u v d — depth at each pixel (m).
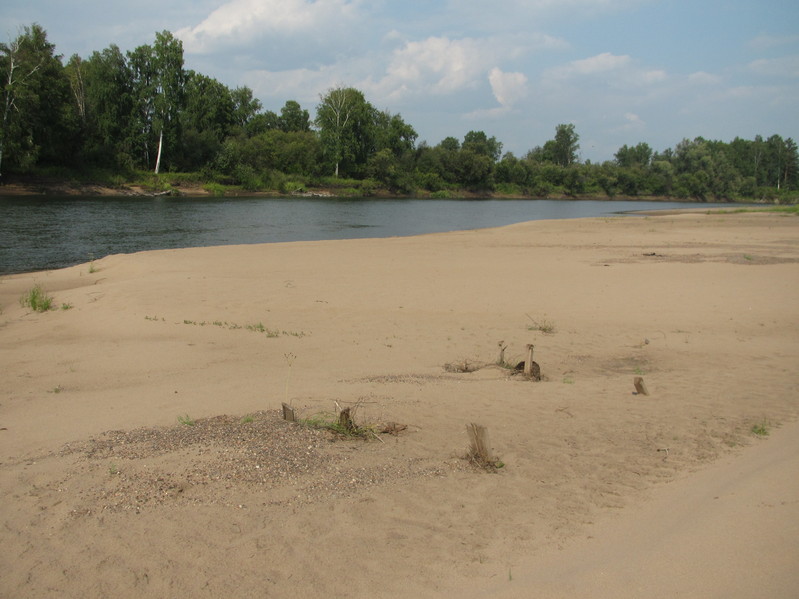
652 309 14.02
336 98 87.06
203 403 7.18
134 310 12.95
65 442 5.80
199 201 56.53
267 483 4.88
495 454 5.82
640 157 148.12
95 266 19.75
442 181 100.88
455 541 4.11
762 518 4.29
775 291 15.84
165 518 4.27
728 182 128.12
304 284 16.08
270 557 3.84
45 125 56.44
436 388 8.24
